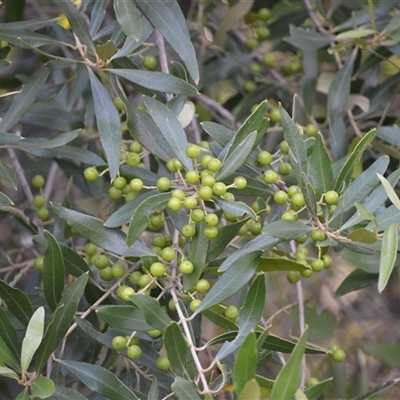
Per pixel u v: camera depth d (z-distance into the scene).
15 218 1.16
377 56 1.17
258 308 0.91
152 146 0.99
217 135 0.98
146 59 1.16
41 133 1.24
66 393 0.93
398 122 1.21
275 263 0.96
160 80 0.98
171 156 0.99
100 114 0.98
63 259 0.97
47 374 1.00
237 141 0.93
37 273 1.11
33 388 0.89
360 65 1.19
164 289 0.95
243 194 0.98
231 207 0.93
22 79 1.21
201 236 0.94
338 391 1.22
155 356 0.98
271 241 0.95
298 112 1.23
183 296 0.95
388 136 1.13
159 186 0.94
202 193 0.92
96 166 1.00
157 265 0.94
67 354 1.03
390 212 0.93
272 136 1.21
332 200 0.93
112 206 1.20
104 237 0.95
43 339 0.92
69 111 1.22
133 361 1.01
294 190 0.96
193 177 0.93
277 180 0.97
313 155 0.94
